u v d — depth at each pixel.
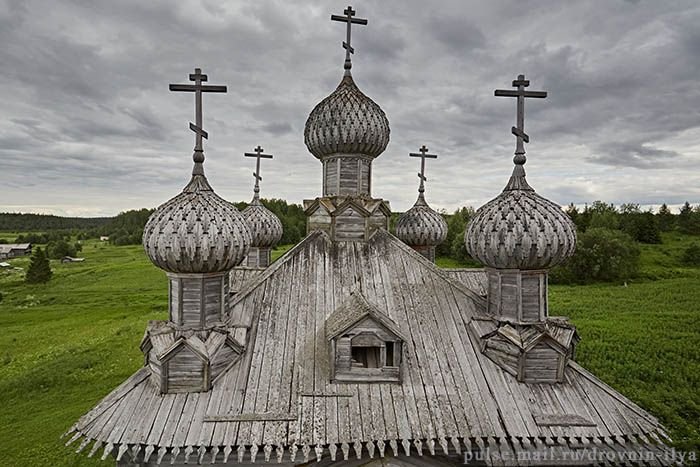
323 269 12.68
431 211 19.56
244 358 10.23
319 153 14.84
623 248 70.06
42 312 47.16
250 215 20.45
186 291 9.95
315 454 8.95
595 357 28.73
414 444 8.63
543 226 10.09
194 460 9.08
